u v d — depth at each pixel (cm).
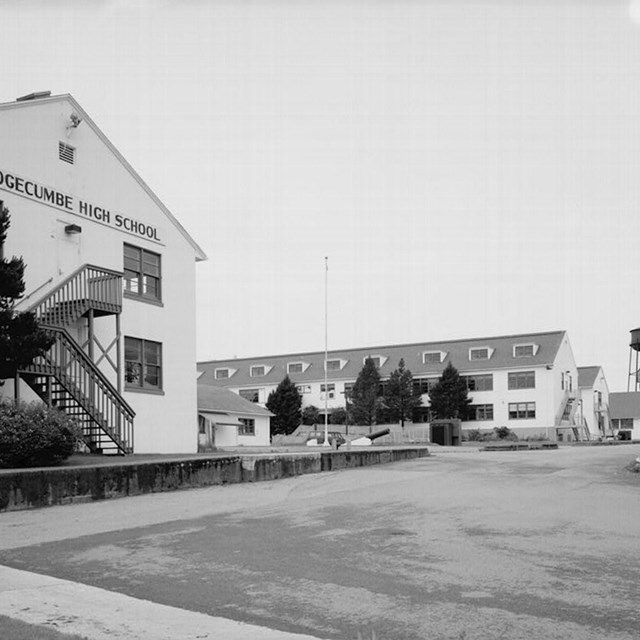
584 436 7200
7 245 2152
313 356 8469
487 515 1141
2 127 2164
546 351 7125
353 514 1177
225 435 5453
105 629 586
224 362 8844
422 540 939
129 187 2653
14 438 1462
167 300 2805
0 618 605
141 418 2603
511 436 6788
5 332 1766
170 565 815
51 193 2314
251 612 633
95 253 2470
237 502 1368
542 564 791
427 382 7525
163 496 1480
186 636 566
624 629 572
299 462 2006
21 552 900
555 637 555
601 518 1091
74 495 1365
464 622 595
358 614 621
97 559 854
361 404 7212
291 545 919
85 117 2450
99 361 2325
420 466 2212
